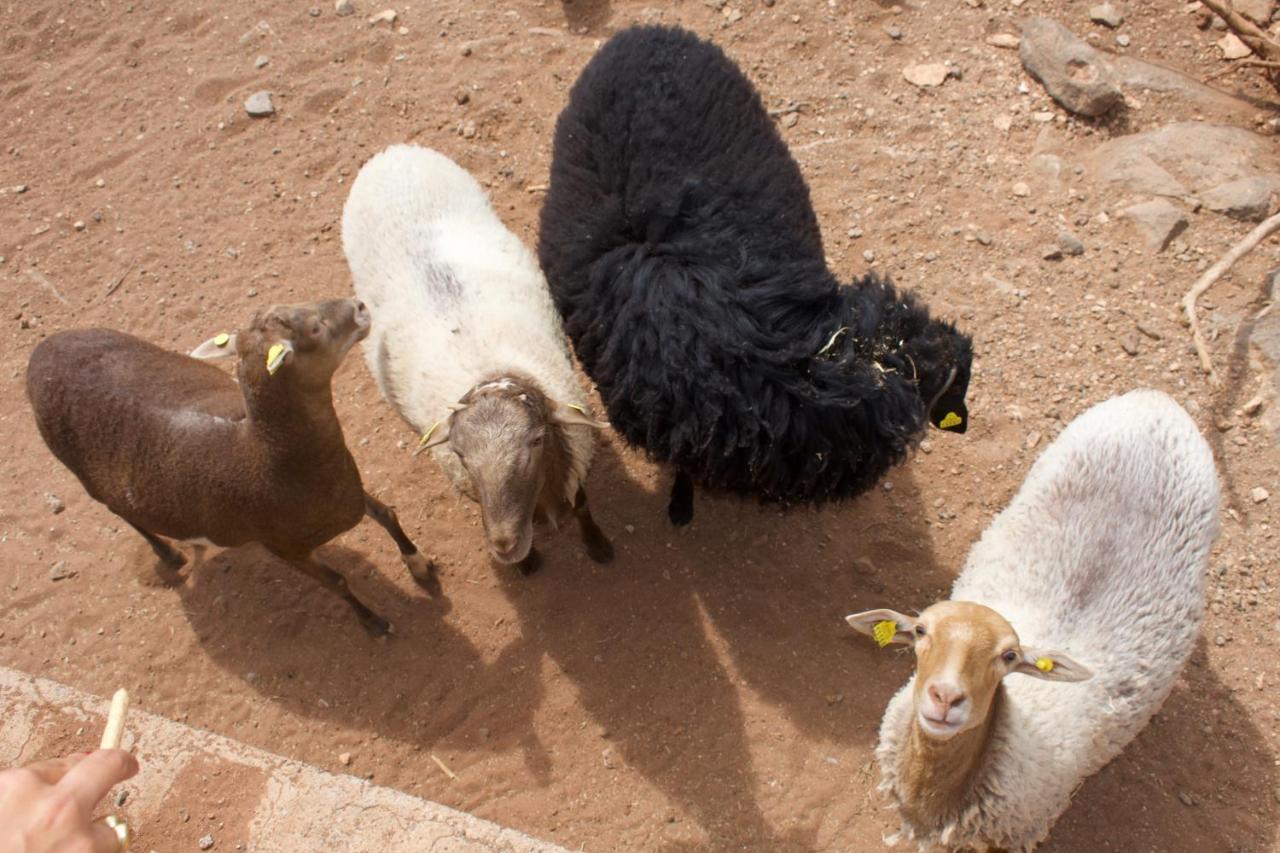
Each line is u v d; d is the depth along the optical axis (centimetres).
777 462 322
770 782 335
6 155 458
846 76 452
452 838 304
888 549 367
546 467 329
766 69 454
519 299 353
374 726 347
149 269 427
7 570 372
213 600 366
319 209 437
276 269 424
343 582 350
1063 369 387
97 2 511
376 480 386
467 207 374
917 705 267
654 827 331
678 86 346
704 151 340
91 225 439
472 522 378
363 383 402
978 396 385
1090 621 301
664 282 319
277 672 356
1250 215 404
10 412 401
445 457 340
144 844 309
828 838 328
